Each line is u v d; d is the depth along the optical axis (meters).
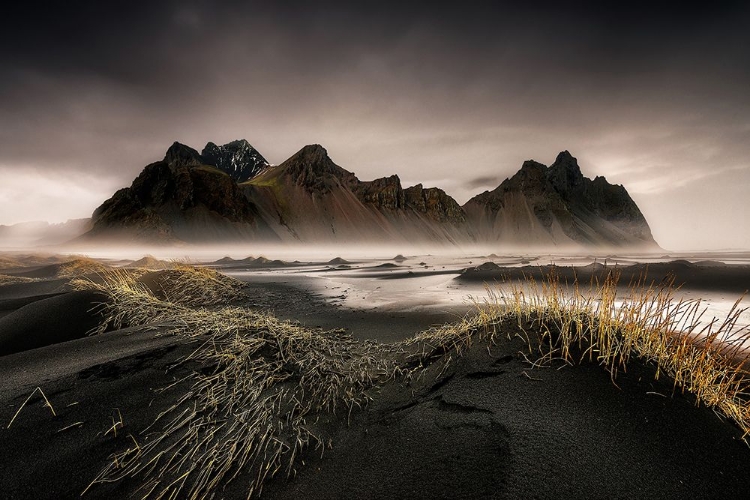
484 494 1.81
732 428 2.22
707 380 2.54
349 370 4.03
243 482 2.19
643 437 2.11
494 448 2.14
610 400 2.46
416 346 4.88
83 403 2.72
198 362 3.52
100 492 2.03
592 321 3.44
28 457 2.17
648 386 2.59
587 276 14.17
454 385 3.08
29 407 2.62
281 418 2.88
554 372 2.89
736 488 1.77
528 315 3.95
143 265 23.36
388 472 2.17
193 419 2.72
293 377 3.59
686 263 17.75
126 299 6.27
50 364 3.43
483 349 3.51
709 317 7.07
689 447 2.03
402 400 3.14
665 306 3.32
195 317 5.22
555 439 2.14
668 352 2.99
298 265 33.78
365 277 18.78
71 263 17.53
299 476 2.25
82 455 2.24
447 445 2.28
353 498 2.00
